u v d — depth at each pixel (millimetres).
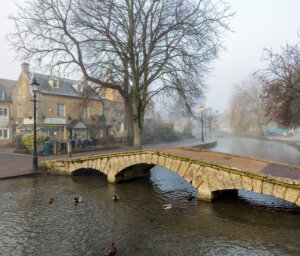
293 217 5742
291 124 16516
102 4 15734
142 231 5008
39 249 4312
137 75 16578
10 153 18422
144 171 10758
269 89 14742
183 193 7914
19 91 28094
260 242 4477
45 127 25312
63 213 6086
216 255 4035
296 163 13680
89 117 31266
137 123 17969
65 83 30438
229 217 5734
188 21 16141
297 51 13914
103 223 5434
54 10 16797
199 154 8656
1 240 4648
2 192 8062
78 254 4141
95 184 9227
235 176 6227
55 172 11219
